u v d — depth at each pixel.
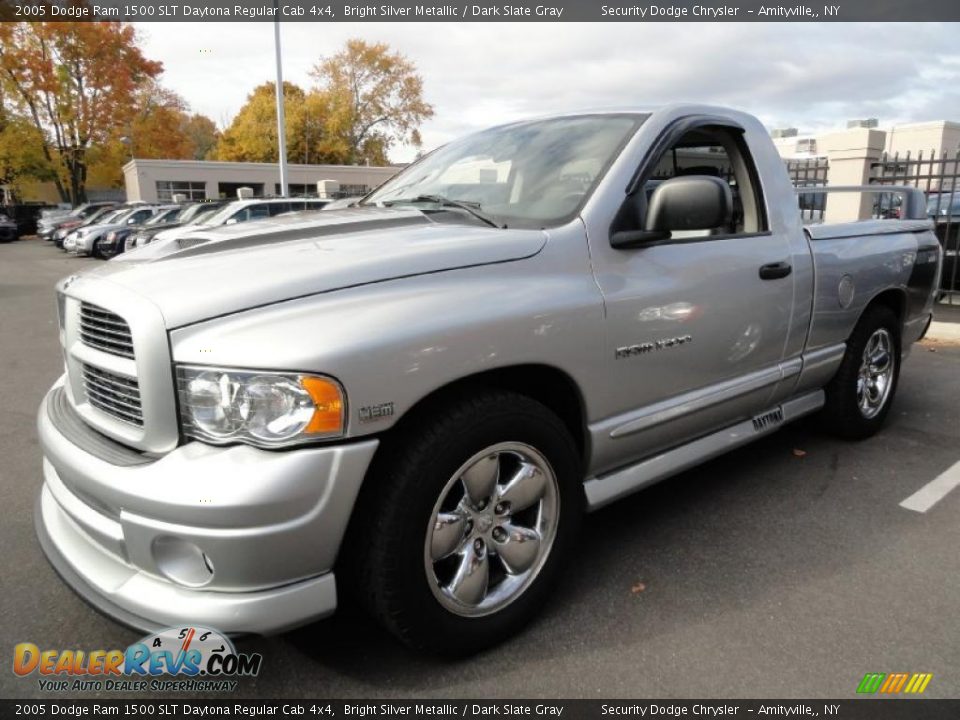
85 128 42.00
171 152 46.38
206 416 1.99
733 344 3.18
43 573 3.01
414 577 2.19
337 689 2.31
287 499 1.94
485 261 2.40
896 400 5.38
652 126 3.02
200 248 2.48
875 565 3.02
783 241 3.46
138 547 2.04
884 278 4.18
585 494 2.77
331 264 2.22
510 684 2.32
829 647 2.49
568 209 2.75
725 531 3.32
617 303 2.65
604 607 2.72
